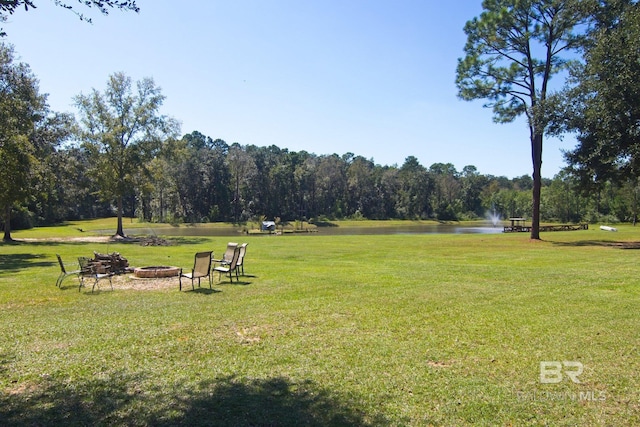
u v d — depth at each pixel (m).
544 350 5.84
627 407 4.22
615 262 15.79
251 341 6.24
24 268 15.07
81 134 33.62
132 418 3.98
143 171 35.78
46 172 29.53
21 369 5.18
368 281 11.45
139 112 35.28
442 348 5.93
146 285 11.00
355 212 92.56
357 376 4.95
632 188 56.28
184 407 4.20
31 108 28.33
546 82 26.86
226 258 13.22
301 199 89.12
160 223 69.56
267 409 4.14
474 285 10.82
